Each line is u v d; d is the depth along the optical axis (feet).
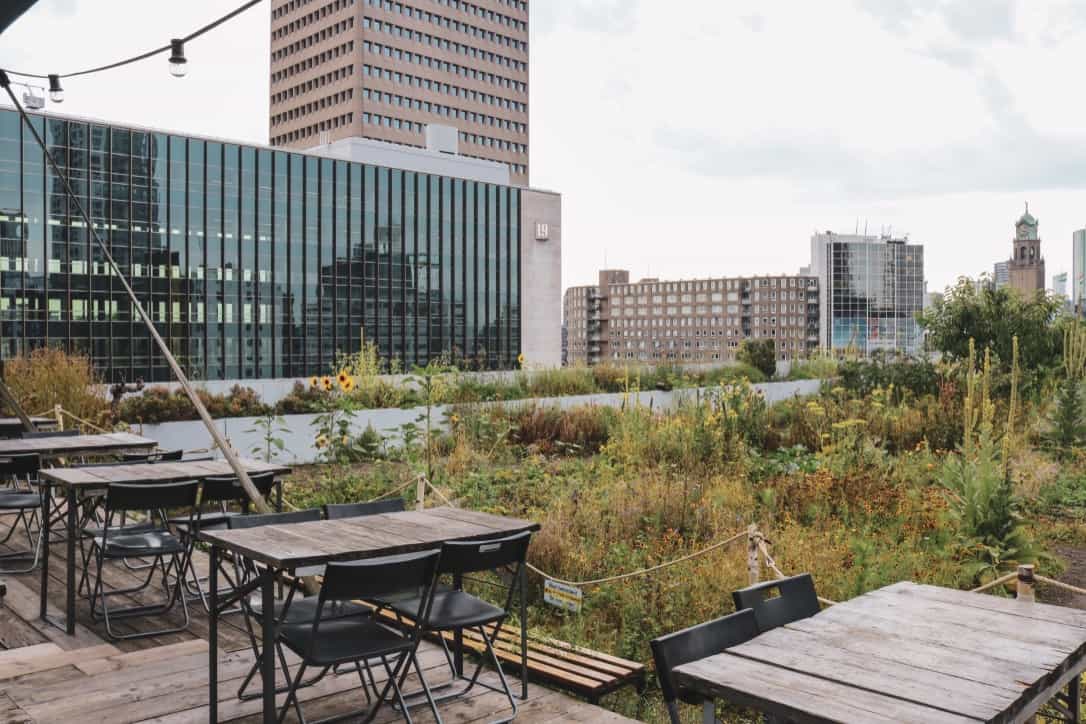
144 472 20.20
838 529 26.94
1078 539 31.04
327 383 49.29
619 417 49.70
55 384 39.99
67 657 16.51
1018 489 35.35
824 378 79.71
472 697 14.82
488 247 226.99
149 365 161.79
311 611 14.08
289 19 421.59
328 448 40.98
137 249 161.48
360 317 200.85
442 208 217.36
